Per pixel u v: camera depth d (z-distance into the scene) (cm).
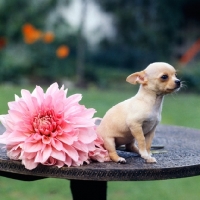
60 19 1148
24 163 203
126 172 201
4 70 1048
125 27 1156
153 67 217
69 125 208
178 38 1235
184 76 1098
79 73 1087
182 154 238
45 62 1106
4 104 743
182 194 494
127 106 219
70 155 203
